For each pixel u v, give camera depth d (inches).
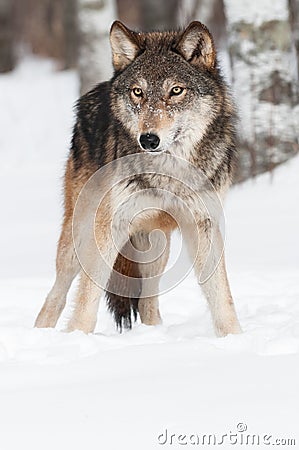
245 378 315.6
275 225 684.7
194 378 318.3
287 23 791.1
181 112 411.5
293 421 271.7
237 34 790.5
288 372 320.8
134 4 1782.7
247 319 448.8
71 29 1556.3
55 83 1454.2
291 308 471.8
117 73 432.8
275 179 775.7
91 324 422.0
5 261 647.1
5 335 394.3
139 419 277.9
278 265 580.7
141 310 469.4
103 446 259.0
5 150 1163.3
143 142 402.3
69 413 285.4
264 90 783.7
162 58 414.9
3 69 1644.9
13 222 790.5
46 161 1101.7
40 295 536.1
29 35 1809.8
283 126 782.5
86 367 340.8
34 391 311.0
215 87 422.9
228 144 431.2
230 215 722.8
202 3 1466.5
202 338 390.9
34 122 1257.4
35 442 263.3
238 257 611.5
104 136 440.5
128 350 362.6
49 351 370.0
